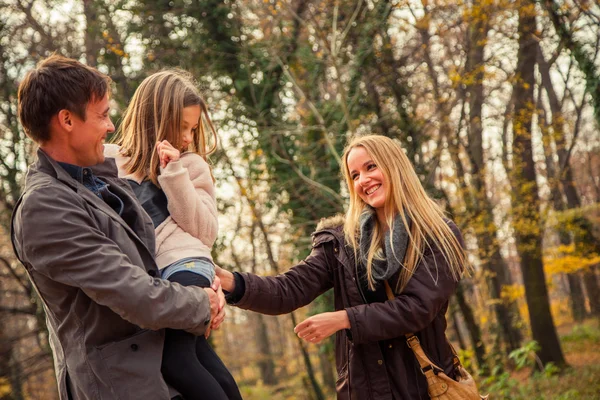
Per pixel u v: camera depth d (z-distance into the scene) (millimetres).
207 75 11758
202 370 2230
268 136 11234
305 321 2719
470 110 12844
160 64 11969
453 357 2977
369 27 11570
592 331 18906
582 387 11172
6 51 13047
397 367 2867
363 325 2730
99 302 1982
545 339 14117
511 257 19844
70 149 2146
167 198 2355
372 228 3021
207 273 2305
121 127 2684
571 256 16109
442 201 11711
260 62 11797
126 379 2033
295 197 11523
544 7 11422
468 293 17484
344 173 3186
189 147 2633
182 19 11727
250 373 34375
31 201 2004
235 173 12133
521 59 13422
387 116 11414
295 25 11906
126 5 11727
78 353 2072
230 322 29656
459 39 12758
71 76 2096
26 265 2115
